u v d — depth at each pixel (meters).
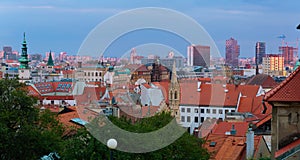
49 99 151.88
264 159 39.72
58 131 53.47
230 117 79.38
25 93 52.78
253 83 165.50
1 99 50.59
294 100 27.77
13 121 50.00
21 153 47.16
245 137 51.09
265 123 51.12
